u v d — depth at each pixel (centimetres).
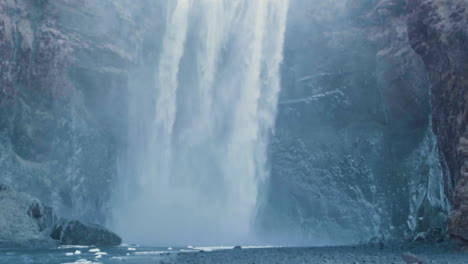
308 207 3766
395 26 3544
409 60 3375
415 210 3259
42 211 2694
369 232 3512
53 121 3556
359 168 3684
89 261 1511
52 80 3566
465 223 1531
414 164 3397
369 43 3703
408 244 1958
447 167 2217
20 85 3438
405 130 3519
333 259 1277
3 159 3244
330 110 3862
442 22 2212
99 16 3800
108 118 3844
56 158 3538
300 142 3928
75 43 3688
